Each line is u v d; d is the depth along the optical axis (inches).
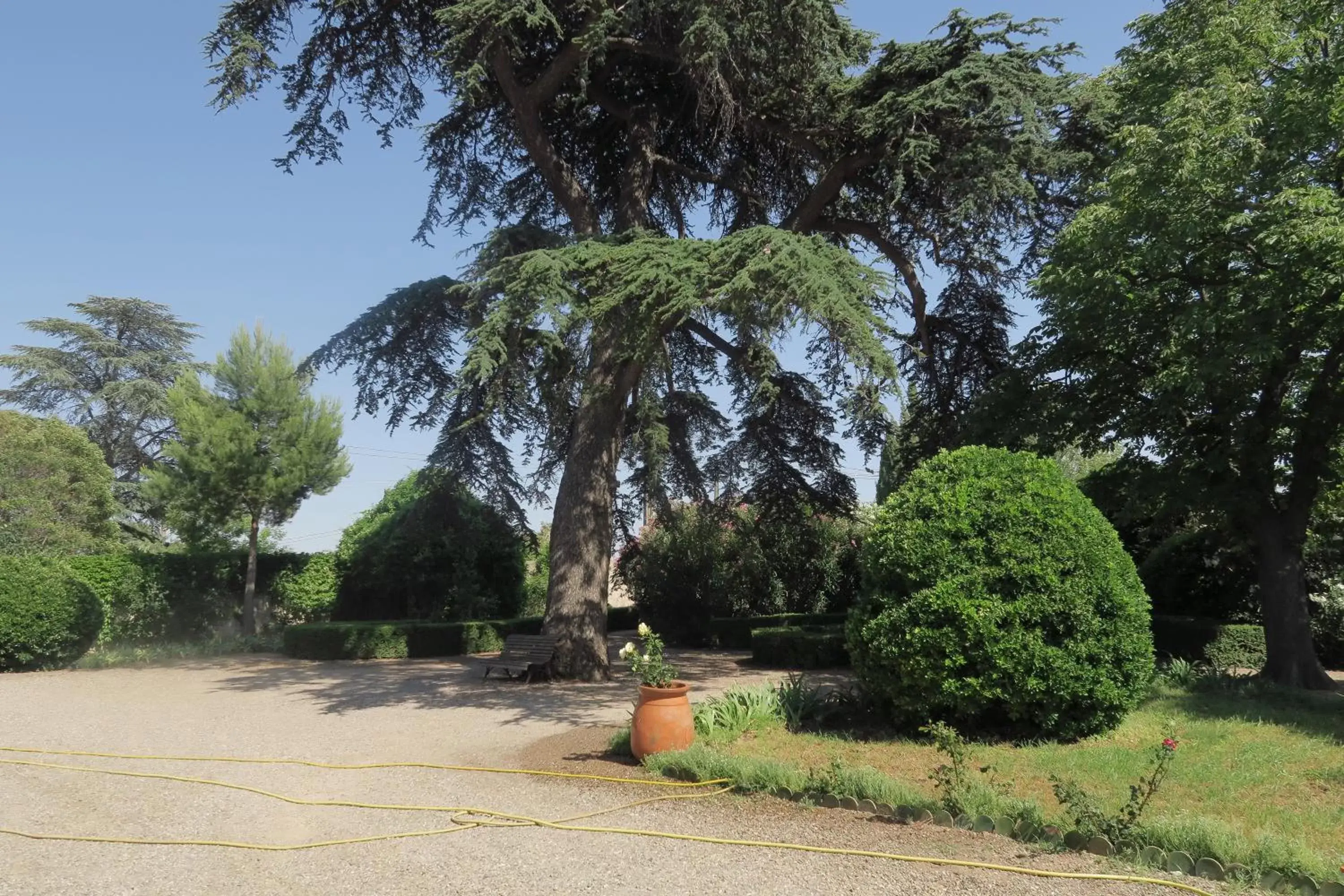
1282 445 471.5
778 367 580.7
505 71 557.0
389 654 741.3
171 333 1497.3
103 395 1299.2
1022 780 258.1
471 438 661.3
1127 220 442.3
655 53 552.4
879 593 326.6
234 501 773.3
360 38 584.1
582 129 671.8
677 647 871.7
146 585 770.8
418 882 194.9
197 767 320.2
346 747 355.9
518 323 449.1
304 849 221.1
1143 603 315.9
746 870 196.2
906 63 511.5
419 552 839.1
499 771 303.3
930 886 183.9
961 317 638.5
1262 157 417.4
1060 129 533.3
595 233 583.8
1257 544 488.1
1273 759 273.4
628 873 196.7
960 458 341.4
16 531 845.8
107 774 310.5
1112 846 197.6
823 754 295.9
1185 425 488.1
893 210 593.9
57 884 195.8
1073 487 331.3
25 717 431.5
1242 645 603.5
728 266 410.0
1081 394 511.2
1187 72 466.9
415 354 613.0
